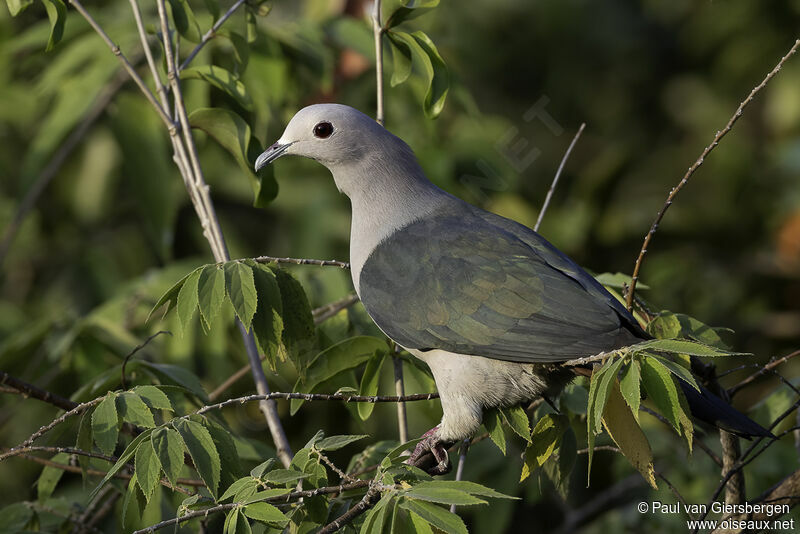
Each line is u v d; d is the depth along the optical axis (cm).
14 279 1432
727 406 635
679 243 1472
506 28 1664
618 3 1756
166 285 1130
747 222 1495
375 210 802
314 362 754
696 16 1722
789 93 1628
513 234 763
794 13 1656
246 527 542
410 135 1248
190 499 581
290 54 1109
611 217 1403
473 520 998
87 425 652
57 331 1052
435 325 733
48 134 1070
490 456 967
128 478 775
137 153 1096
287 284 698
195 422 593
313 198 1333
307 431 1152
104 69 1087
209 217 810
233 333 1117
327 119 805
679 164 1634
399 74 858
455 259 747
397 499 514
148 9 1185
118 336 1059
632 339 691
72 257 1438
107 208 1468
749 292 1440
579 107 1736
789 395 848
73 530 793
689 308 1423
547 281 720
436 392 784
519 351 704
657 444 985
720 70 1720
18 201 1066
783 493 698
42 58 1295
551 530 1115
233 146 876
